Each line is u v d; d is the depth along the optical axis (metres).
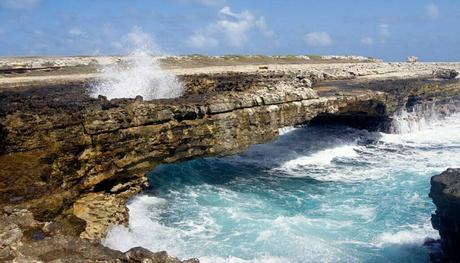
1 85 30.41
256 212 22.86
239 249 18.83
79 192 18.52
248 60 67.56
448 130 42.91
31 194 15.59
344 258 18.25
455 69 60.31
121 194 20.80
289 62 69.06
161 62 55.03
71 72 41.06
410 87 41.50
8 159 16.36
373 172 30.06
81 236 17.70
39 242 11.34
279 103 27.06
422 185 27.06
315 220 21.91
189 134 22.38
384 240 19.83
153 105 21.12
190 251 18.59
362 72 51.16
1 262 10.36
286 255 18.44
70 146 18.02
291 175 29.34
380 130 40.88
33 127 17.12
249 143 25.33
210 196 24.91
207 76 38.34
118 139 19.66
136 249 11.04
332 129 41.06
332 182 27.97
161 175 26.88
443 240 17.36
